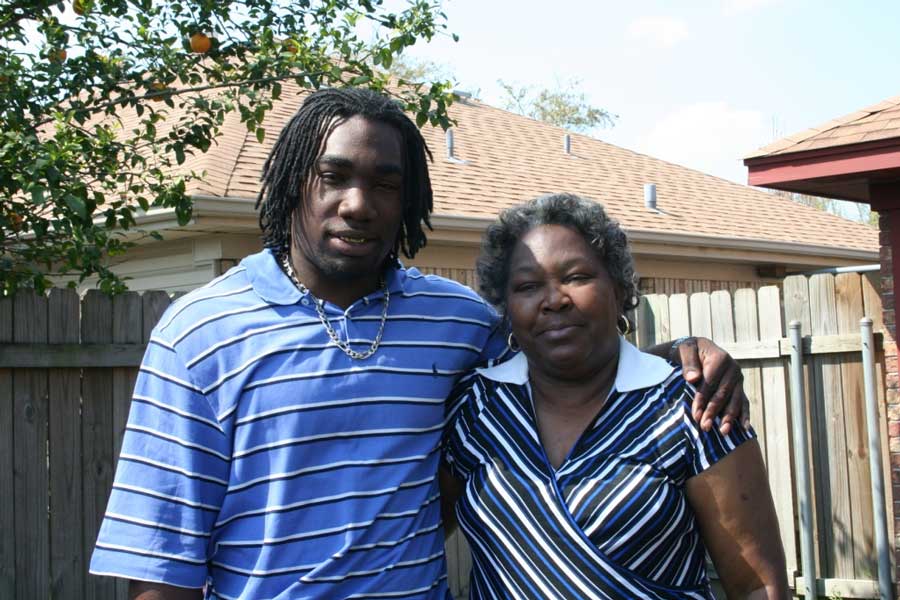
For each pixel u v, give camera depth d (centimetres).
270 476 213
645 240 1020
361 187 220
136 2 516
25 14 516
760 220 1344
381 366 227
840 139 591
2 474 475
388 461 222
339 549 213
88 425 505
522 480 223
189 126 549
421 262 880
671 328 655
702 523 219
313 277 227
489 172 1115
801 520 599
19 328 483
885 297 588
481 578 231
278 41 561
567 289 225
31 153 461
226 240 784
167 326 218
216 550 219
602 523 212
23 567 479
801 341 607
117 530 210
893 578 586
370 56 546
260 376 215
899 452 578
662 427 219
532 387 238
